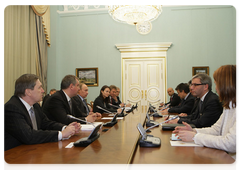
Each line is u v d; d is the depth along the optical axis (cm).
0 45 528
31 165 114
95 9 762
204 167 102
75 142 154
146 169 99
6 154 136
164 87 725
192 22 714
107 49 754
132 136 156
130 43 732
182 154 123
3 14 536
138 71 746
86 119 260
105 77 751
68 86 275
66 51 773
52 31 755
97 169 90
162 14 726
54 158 126
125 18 511
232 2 688
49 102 260
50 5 759
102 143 135
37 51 667
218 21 703
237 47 656
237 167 102
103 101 444
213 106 237
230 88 150
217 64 698
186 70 712
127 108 465
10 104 170
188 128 172
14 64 572
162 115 337
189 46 713
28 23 626
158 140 149
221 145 132
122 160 101
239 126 133
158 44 710
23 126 164
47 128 210
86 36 766
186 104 391
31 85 184
